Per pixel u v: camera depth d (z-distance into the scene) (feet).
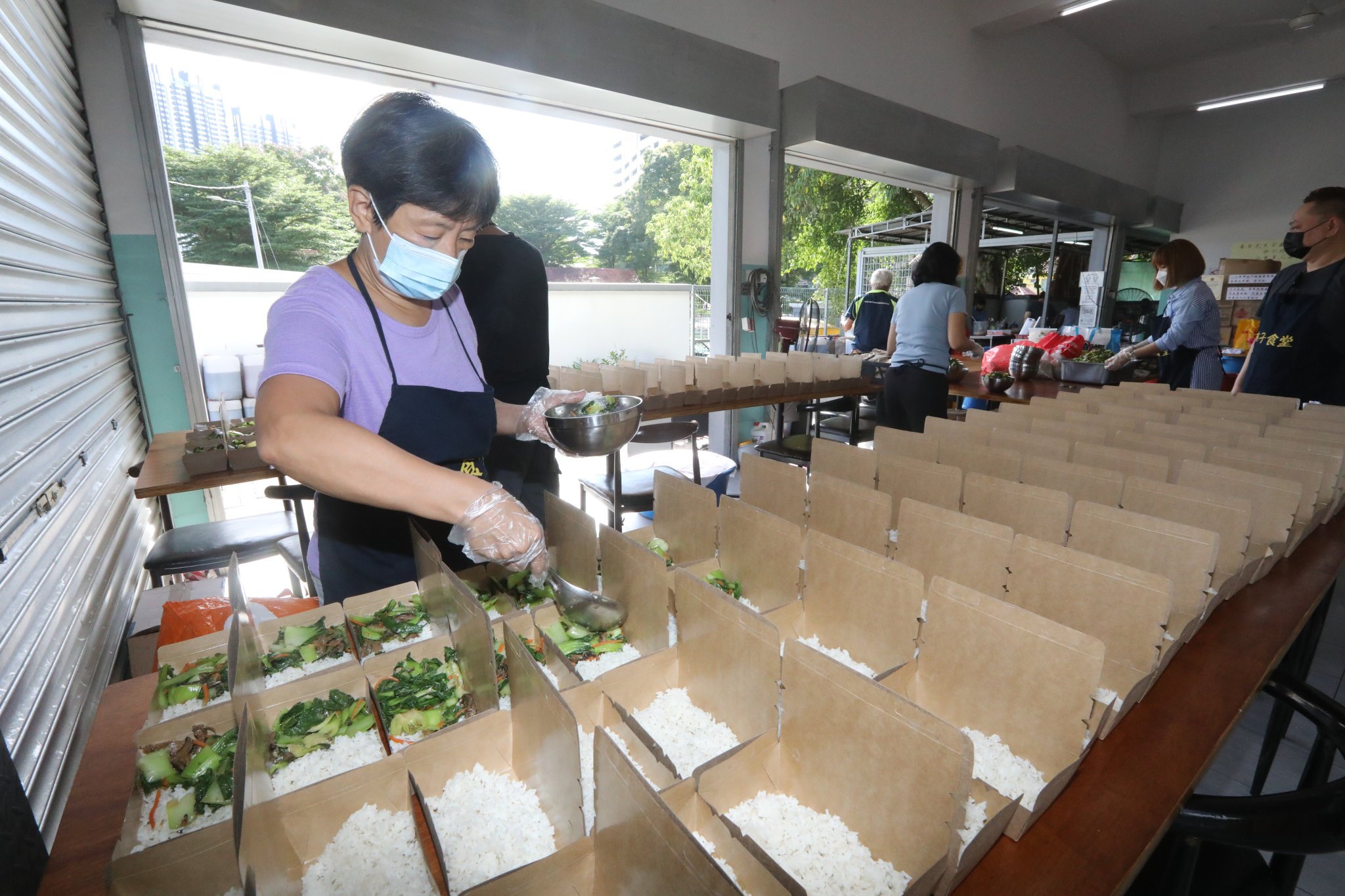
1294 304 7.79
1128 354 10.78
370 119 2.60
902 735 1.87
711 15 12.78
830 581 2.99
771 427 15.29
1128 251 30.71
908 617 2.66
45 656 4.63
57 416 5.45
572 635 3.12
